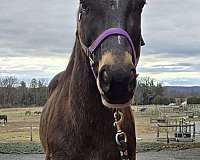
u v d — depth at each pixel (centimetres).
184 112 6144
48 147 416
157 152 1897
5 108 7688
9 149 2008
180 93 8681
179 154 1809
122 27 304
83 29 332
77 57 374
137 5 320
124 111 386
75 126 375
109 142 369
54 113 412
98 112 362
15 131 3381
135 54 314
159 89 8131
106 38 302
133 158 410
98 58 309
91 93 359
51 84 552
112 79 277
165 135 2825
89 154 374
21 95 7694
